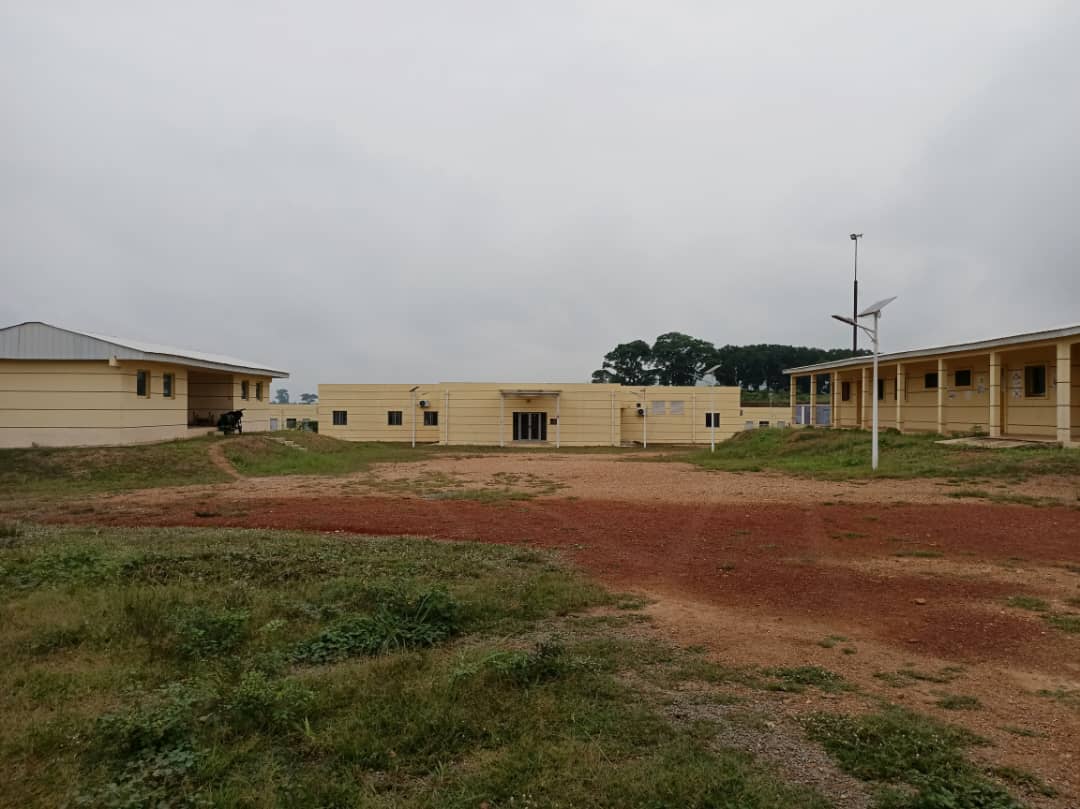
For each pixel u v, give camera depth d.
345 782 3.43
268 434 30.88
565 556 9.10
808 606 6.78
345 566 8.12
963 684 4.78
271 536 10.27
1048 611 6.53
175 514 12.95
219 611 6.18
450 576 7.79
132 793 3.25
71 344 22.28
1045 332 18.66
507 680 4.65
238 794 3.30
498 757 3.69
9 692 4.54
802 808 3.18
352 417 45.31
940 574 8.00
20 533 10.49
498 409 43.09
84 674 4.84
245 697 4.12
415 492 16.48
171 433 25.89
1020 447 18.39
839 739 3.88
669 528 11.22
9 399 22.36
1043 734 3.99
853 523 11.33
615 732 3.97
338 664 5.16
